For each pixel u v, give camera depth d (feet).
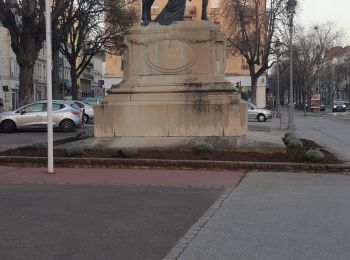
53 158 43.83
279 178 38.22
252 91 168.86
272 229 23.49
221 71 53.31
